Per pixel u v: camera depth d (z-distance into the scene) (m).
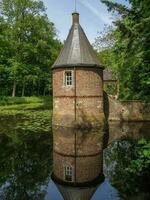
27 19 46.38
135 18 13.59
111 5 13.94
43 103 45.66
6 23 46.00
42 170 10.71
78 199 7.98
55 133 18.67
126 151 13.55
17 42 46.34
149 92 14.67
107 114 24.86
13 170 10.69
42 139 16.61
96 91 22.30
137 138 16.44
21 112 31.23
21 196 8.22
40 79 52.06
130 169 10.71
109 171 10.57
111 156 12.69
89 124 21.45
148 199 7.87
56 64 22.41
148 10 11.60
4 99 43.28
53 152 13.52
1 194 8.37
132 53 12.52
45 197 8.16
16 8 46.00
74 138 17.00
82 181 9.49
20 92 63.38
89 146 14.82
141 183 9.21
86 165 11.43
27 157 12.57
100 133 18.73
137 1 12.58
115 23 12.32
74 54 21.72
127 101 25.00
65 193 8.45
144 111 25.06
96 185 9.08
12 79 48.97
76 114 21.52
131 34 11.77
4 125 21.66
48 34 49.16
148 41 11.25
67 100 21.84
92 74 22.02
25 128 20.39
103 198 8.01
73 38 22.31
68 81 22.19
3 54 46.53
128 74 15.73
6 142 15.63
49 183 9.31
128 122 24.27
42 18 48.22
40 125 22.05
